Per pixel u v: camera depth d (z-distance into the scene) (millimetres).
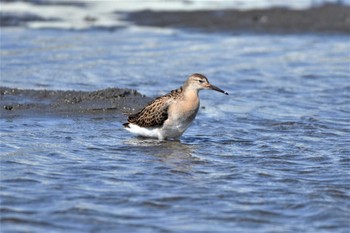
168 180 12297
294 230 10258
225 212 10883
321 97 19500
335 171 12977
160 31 29156
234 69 22781
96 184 12000
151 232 10062
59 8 34594
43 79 20531
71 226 10219
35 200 11148
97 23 30656
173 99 14734
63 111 16969
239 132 15820
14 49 24891
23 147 14078
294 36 28547
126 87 19891
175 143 14773
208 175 12633
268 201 11367
